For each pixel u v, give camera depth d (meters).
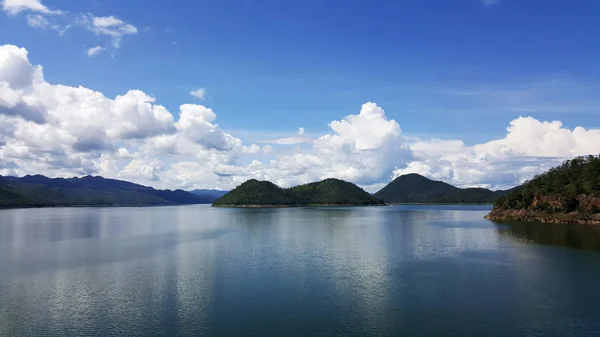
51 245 80.44
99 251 71.44
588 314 34.66
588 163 141.38
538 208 136.00
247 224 139.25
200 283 46.28
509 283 44.97
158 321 34.16
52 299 40.44
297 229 115.56
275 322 33.78
